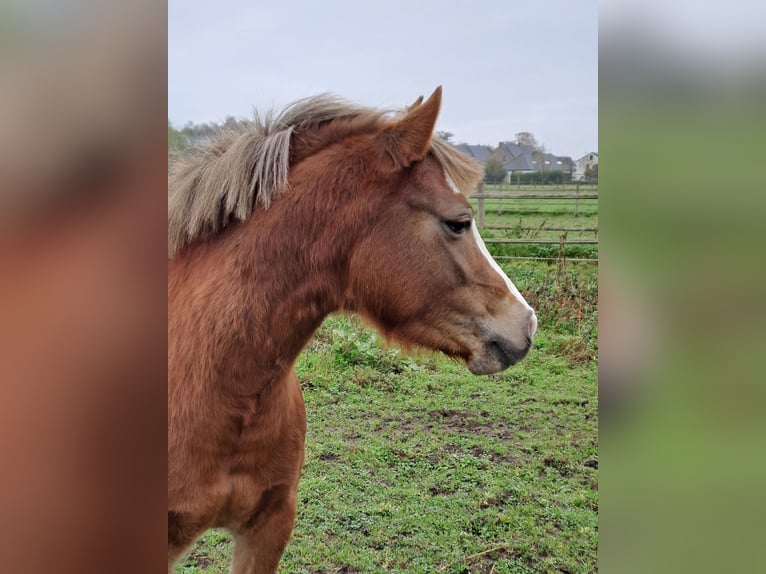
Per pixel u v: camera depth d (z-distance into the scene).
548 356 5.14
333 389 4.48
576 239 6.70
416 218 1.81
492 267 1.92
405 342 1.96
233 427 1.73
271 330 1.73
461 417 4.11
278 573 2.55
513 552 2.71
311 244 1.76
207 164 1.76
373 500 3.09
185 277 1.75
